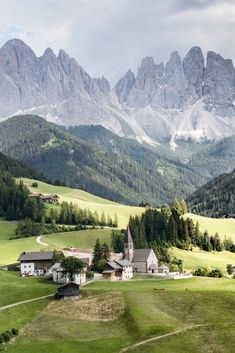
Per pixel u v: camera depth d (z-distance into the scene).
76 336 169.00
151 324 172.50
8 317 188.38
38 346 159.75
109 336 167.12
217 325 168.38
